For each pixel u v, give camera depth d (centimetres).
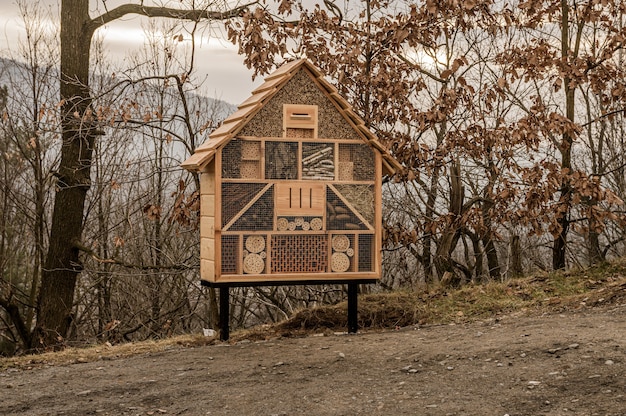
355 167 950
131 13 1540
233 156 901
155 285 2081
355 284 952
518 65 1279
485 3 1238
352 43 1245
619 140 1644
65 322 1603
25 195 2075
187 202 1190
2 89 1975
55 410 648
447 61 1536
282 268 920
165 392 687
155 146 1842
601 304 930
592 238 1466
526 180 1234
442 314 1009
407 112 1283
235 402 642
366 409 597
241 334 998
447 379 663
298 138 922
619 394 566
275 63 1266
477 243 1670
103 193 2159
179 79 1388
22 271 2400
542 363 673
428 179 1424
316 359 782
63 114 1504
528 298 1040
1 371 835
